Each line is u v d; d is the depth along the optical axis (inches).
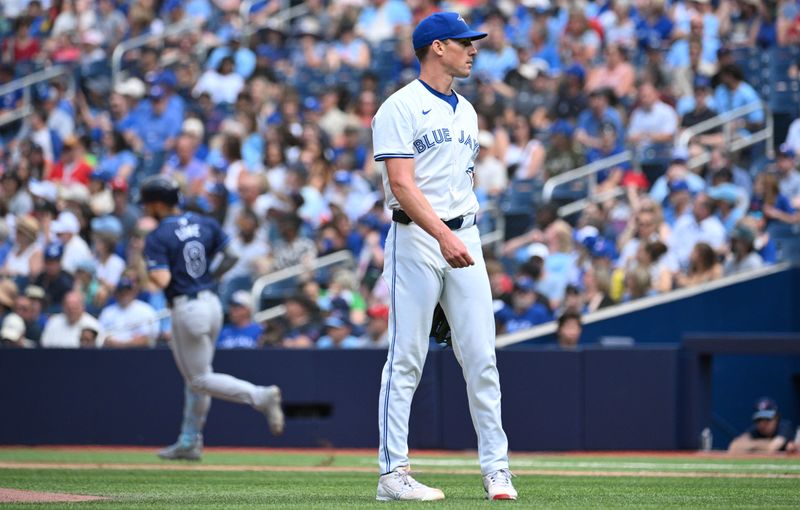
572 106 2069.4
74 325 1579.7
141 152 2336.4
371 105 2277.3
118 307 1641.2
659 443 1349.7
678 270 1695.4
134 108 2397.9
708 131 1956.2
